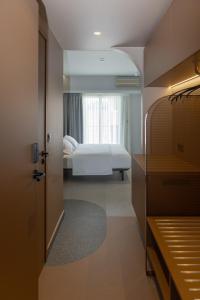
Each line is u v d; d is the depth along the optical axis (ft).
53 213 9.97
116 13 8.07
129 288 7.15
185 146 8.46
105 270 8.01
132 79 25.62
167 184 8.05
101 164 19.15
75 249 9.36
